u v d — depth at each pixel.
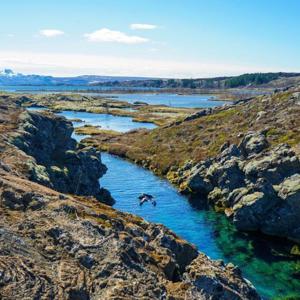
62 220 36.38
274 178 72.69
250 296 34.88
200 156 104.44
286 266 56.62
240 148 89.81
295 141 86.69
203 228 70.31
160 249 36.84
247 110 128.75
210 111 146.62
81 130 164.38
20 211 36.69
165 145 122.81
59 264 30.95
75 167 78.00
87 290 29.11
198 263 36.41
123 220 41.00
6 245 30.95
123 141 140.88
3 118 81.25
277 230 67.06
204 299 31.34
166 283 32.31
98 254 32.62
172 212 77.75
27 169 53.50
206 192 87.56
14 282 27.75
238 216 69.88
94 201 46.56
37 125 82.06
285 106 116.44
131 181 98.12
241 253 60.78
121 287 29.53
